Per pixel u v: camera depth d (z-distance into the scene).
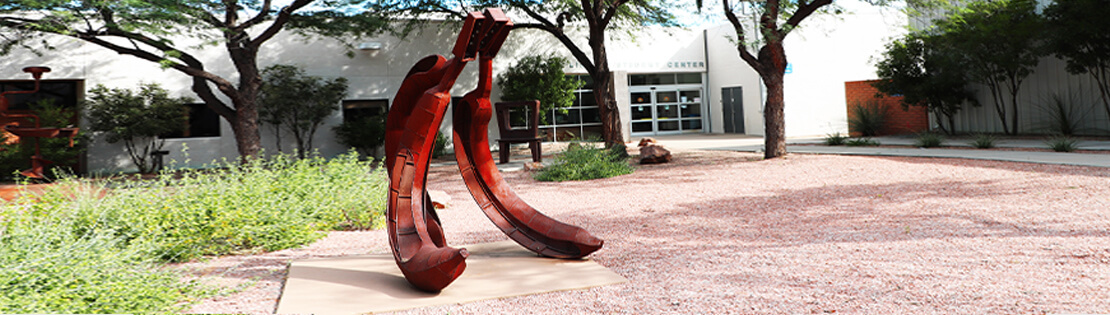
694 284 4.29
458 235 6.66
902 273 4.30
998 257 4.62
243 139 13.88
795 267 4.61
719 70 25.83
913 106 20.92
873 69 24.16
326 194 7.04
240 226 5.75
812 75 23.38
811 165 12.18
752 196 8.66
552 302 4.04
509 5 17.27
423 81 5.04
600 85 16.62
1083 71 15.38
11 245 3.89
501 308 3.95
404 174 4.79
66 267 3.74
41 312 3.32
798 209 7.39
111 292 3.69
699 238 5.96
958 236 5.44
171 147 17.89
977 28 16.77
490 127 21.64
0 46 14.71
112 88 17.27
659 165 14.13
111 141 16.73
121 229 5.34
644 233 6.35
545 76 21.12
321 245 6.16
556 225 5.36
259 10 13.99
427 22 20.34
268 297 4.24
